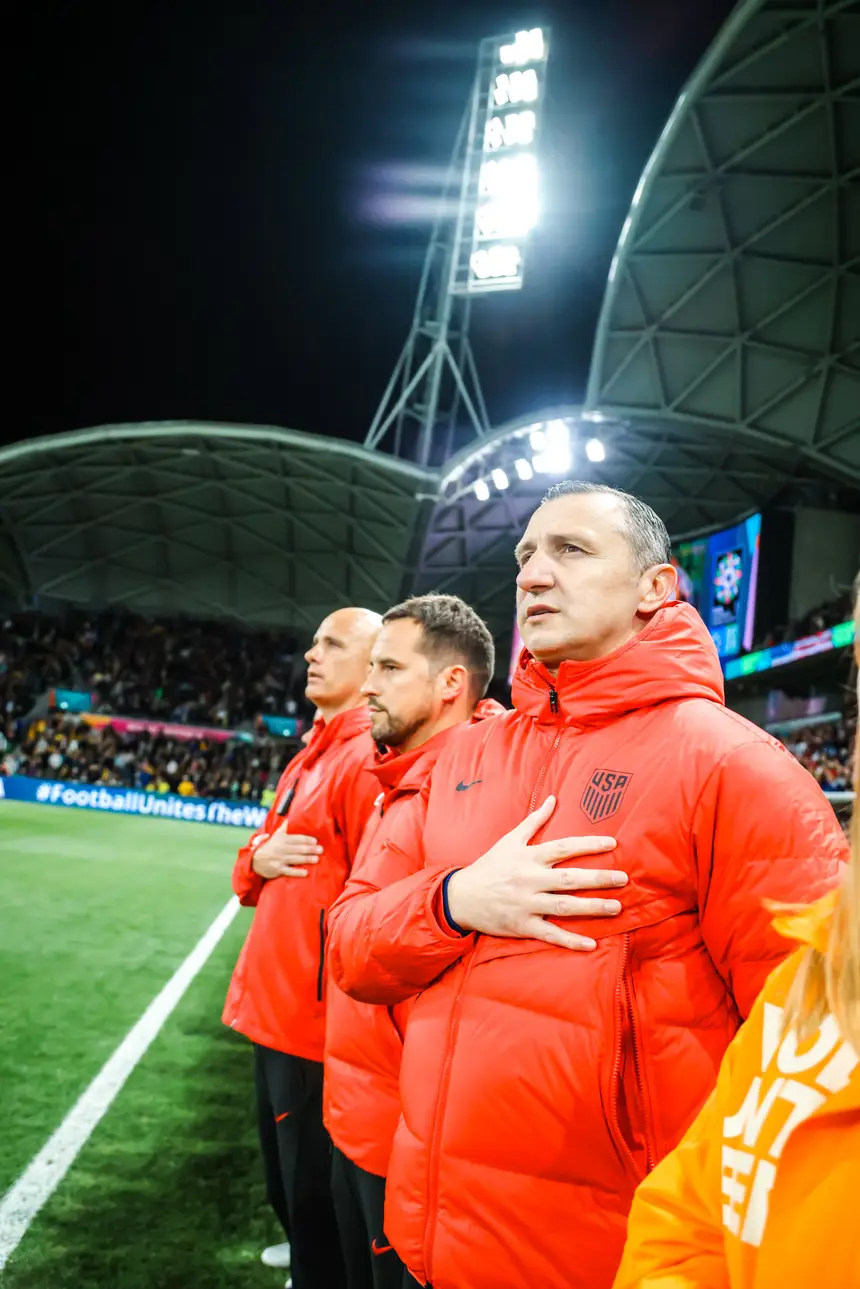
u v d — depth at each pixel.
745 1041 0.81
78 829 16.61
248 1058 4.82
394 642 2.22
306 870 2.54
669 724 1.32
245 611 35.50
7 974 6.00
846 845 1.22
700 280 18.55
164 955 7.02
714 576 26.12
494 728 1.60
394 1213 1.33
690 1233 0.80
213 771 28.39
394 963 1.36
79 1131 3.70
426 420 23.28
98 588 34.38
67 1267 2.70
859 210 16.55
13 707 29.78
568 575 1.45
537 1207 1.17
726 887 1.20
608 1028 1.17
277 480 27.66
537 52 22.30
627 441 23.22
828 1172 0.66
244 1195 3.27
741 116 15.95
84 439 23.92
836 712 21.47
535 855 1.27
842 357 18.45
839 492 23.84
